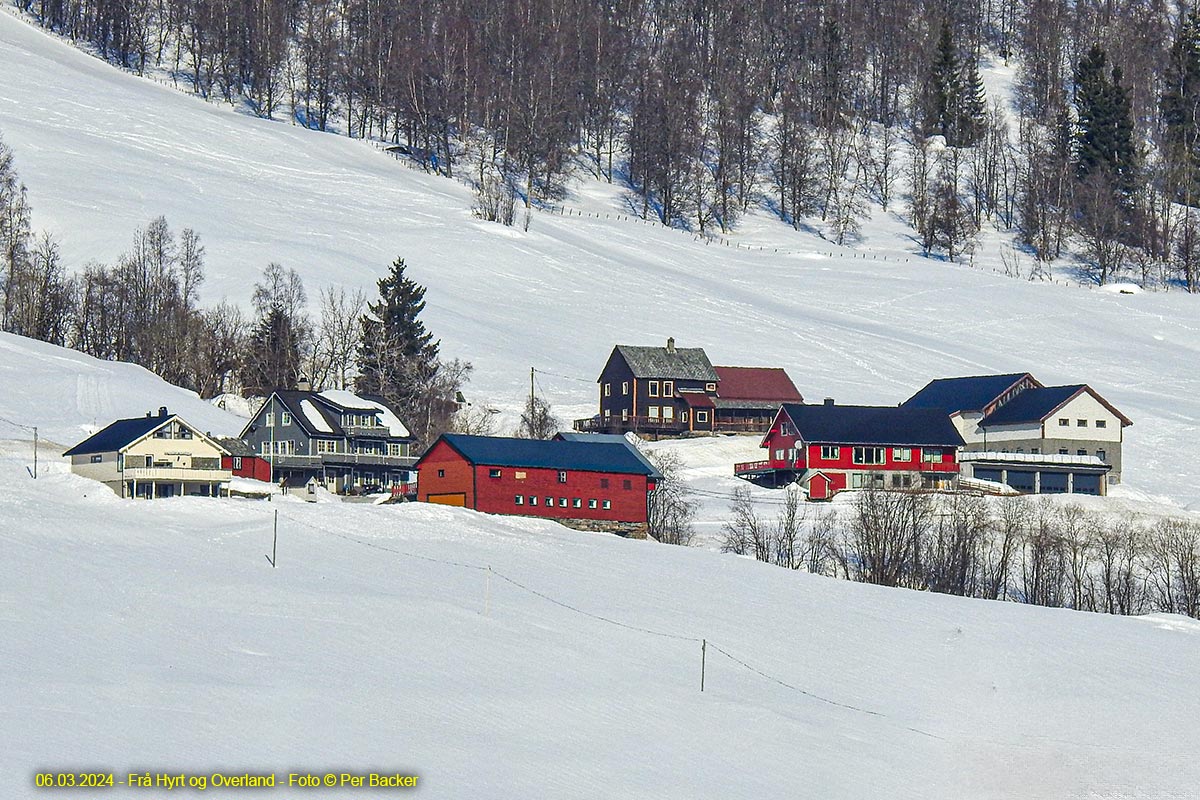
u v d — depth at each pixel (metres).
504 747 134.38
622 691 156.62
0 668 139.62
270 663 151.38
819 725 155.12
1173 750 159.38
